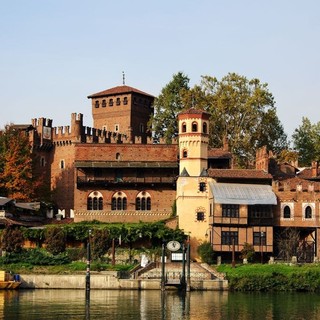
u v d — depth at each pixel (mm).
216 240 134750
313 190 138750
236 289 117000
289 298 107625
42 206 153125
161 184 148625
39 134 166875
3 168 154125
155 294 110438
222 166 152500
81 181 147875
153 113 191500
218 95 175375
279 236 137625
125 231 133625
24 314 89125
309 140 186000
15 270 120062
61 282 116750
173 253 125188
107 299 103500
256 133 173250
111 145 150000
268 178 140375
